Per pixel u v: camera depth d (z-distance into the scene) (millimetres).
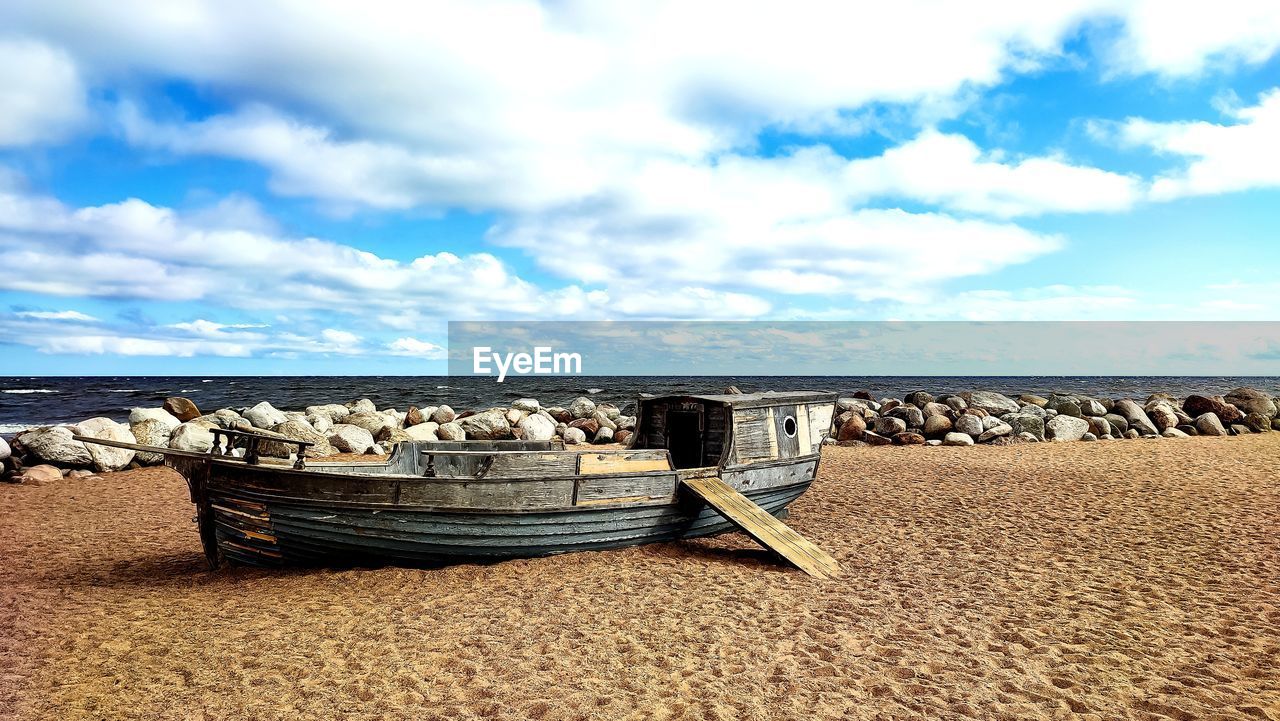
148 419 20422
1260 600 7910
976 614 7535
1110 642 6750
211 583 8898
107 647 6723
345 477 8547
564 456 9867
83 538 11602
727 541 10789
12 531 12102
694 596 8102
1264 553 9828
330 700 5613
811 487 15656
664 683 5902
